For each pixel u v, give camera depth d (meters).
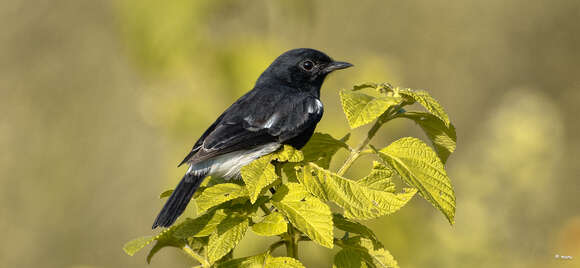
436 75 24.16
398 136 12.47
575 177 15.98
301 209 4.94
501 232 12.66
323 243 4.70
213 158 7.02
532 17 24.20
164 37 12.20
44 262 19.97
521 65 24.16
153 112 12.31
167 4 12.18
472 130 23.75
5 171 20.66
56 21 21.92
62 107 21.39
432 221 12.59
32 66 21.78
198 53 12.13
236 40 12.24
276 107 7.49
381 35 23.19
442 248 11.81
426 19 23.88
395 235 11.43
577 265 12.55
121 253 19.80
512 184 13.27
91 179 20.62
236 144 7.10
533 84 24.09
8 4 21.77
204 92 12.09
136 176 20.36
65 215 20.34
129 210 20.16
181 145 12.09
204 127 11.98
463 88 24.20
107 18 21.56
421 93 5.53
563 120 22.16
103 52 21.72
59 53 21.86
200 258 5.82
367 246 5.38
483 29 24.30
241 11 12.33
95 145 20.95
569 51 23.88
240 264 5.06
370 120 5.16
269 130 7.31
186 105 12.04
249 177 5.24
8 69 21.69
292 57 8.55
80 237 20.23
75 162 20.75
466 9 24.25
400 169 5.23
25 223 20.28
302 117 7.47
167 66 12.23
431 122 6.03
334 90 12.36
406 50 23.75
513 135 13.77
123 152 20.66
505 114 14.38
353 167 11.57
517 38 24.27
